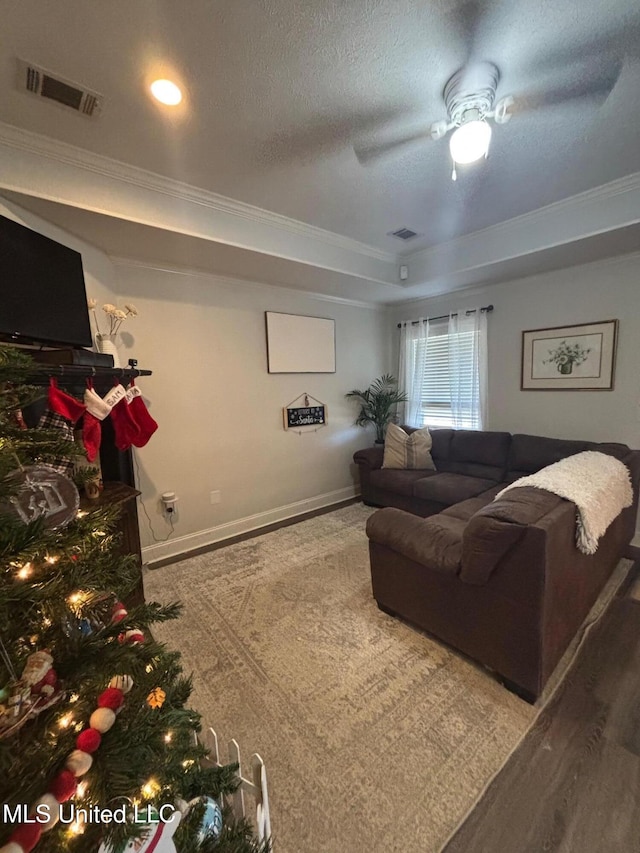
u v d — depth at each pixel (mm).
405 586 1966
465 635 1720
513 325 3611
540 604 1425
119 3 1154
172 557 3033
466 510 2697
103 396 2176
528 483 1769
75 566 805
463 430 3873
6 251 1546
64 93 1509
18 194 1777
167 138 1822
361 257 3393
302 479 4047
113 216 2051
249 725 1479
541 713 1477
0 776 580
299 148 1938
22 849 532
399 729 1439
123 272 2750
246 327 3465
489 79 1485
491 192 2443
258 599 2355
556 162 2117
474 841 1076
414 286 3730
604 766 1262
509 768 1272
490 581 1567
